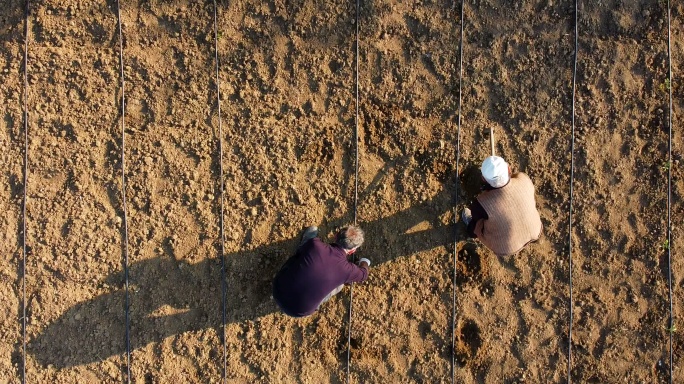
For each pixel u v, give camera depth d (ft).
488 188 12.93
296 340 14.55
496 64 14.56
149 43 14.43
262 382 14.43
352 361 14.55
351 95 14.52
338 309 14.53
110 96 14.34
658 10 14.56
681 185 14.66
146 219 14.30
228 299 14.37
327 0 14.47
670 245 14.60
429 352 14.62
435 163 14.55
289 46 14.52
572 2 14.52
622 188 14.62
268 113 14.47
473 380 14.66
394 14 14.53
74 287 14.20
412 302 14.61
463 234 14.62
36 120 14.23
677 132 14.65
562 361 14.67
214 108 14.39
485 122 14.58
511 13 14.56
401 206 14.56
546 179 14.58
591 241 14.64
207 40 14.42
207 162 14.40
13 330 14.14
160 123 14.39
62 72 14.30
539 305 14.65
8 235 14.12
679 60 14.64
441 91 14.57
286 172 14.44
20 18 14.28
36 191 14.16
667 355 14.56
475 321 14.66
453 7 14.51
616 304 14.66
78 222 14.17
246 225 14.42
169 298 14.30
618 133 14.62
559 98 14.56
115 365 14.24
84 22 14.38
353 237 12.29
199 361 14.32
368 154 14.56
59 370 14.19
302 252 12.21
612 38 14.58
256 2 14.49
